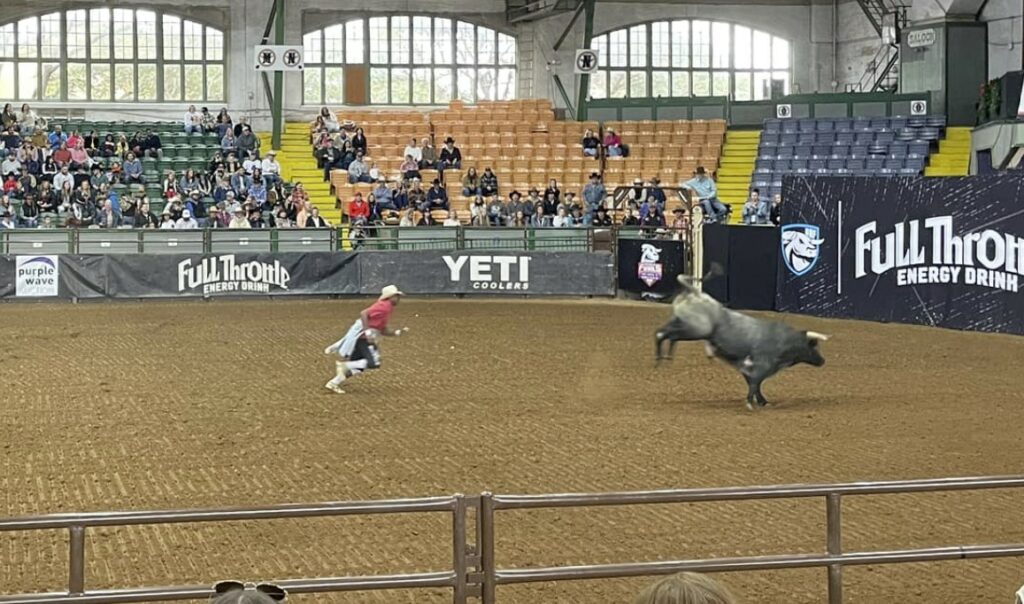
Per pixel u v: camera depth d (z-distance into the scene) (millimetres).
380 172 45250
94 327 27844
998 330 26203
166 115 49469
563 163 46188
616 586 9891
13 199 39594
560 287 35688
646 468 13836
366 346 18953
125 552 10680
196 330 27172
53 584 9812
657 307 32938
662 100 49219
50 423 16500
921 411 17344
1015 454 14562
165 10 49312
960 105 45500
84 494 12789
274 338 25688
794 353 17453
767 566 7879
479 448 14922
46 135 42219
